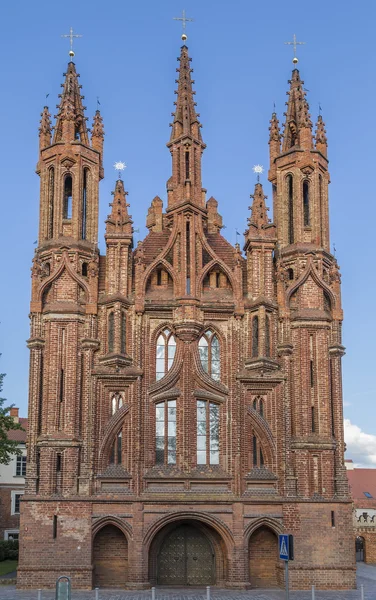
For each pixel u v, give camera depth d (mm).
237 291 54656
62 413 51031
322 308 55062
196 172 56906
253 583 50938
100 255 55750
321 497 51469
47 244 54531
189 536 52312
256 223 55812
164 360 53938
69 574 48531
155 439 52250
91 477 50281
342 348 55125
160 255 54906
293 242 56938
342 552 50656
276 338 54281
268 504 51219
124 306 53344
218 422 53062
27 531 48812
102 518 49625
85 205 56375
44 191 56062
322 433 52719
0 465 92875
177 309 54000
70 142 56031
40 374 52125
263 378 53031
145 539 49844
